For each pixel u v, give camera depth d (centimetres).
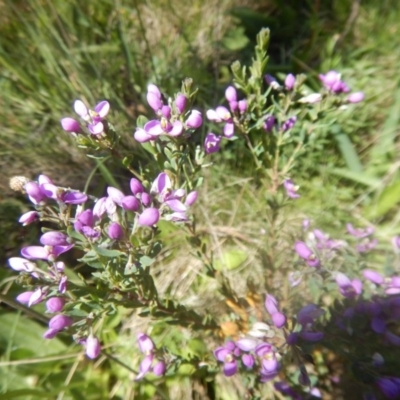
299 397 21
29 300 17
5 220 28
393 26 36
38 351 25
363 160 32
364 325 19
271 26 36
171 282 27
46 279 17
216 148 19
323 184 30
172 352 22
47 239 16
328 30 36
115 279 17
